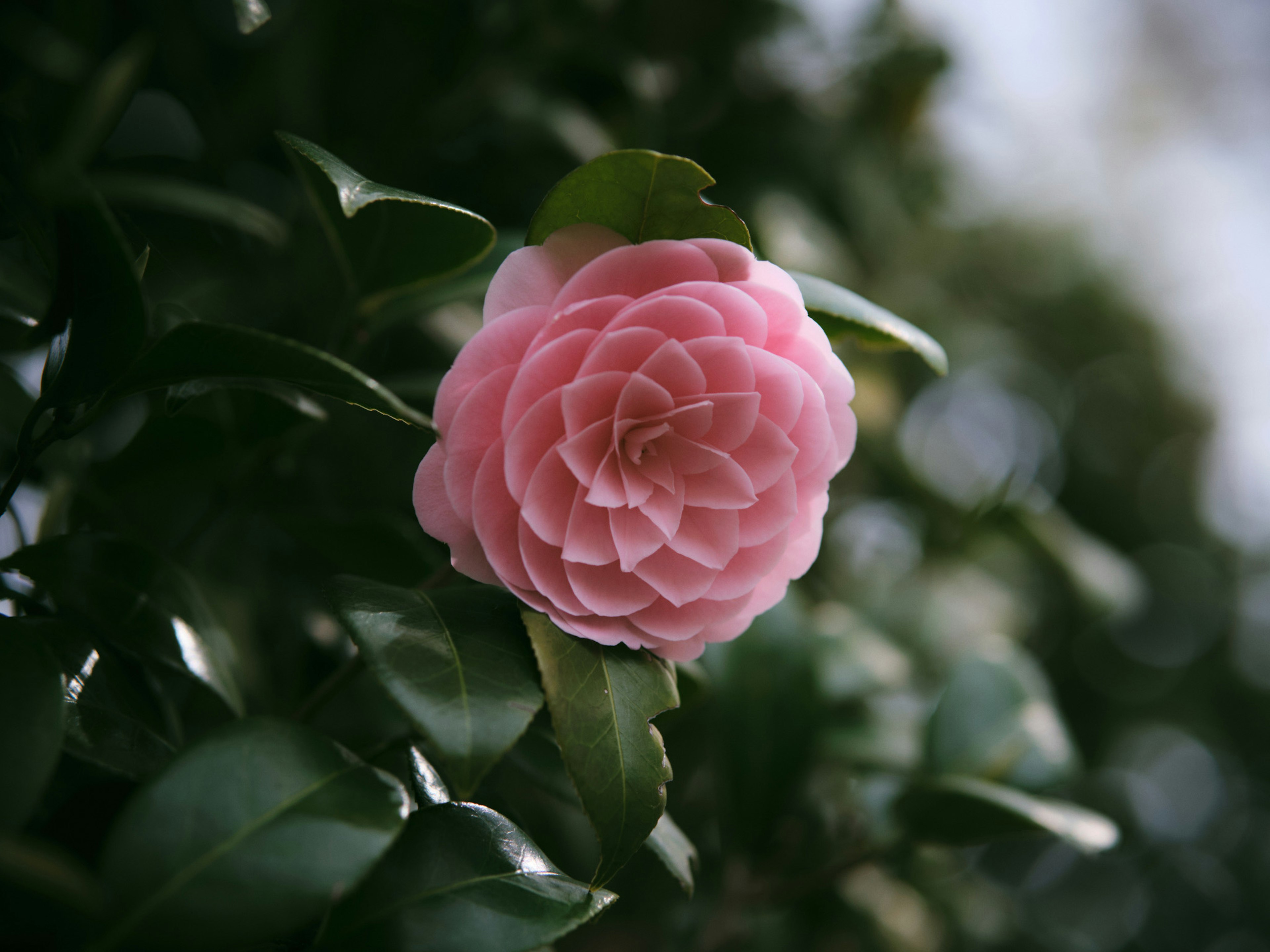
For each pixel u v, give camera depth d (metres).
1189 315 1.33
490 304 0.37
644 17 0.65
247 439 0.44
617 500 0.37
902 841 0.51
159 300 0.49
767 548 0.38
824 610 0.63
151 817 0.33
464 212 0.37
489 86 0.59
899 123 0.78
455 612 0.37
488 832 0.37
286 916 0.33
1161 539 1.22
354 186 0.36
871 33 0.77
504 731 0.35
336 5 0.54
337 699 0.49
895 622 0.75
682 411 0.37
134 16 0.51
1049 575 0.98
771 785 0.51
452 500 0.37
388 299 0.44
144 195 0.45
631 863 0.55
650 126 0.58
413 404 0.46
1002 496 0.74
